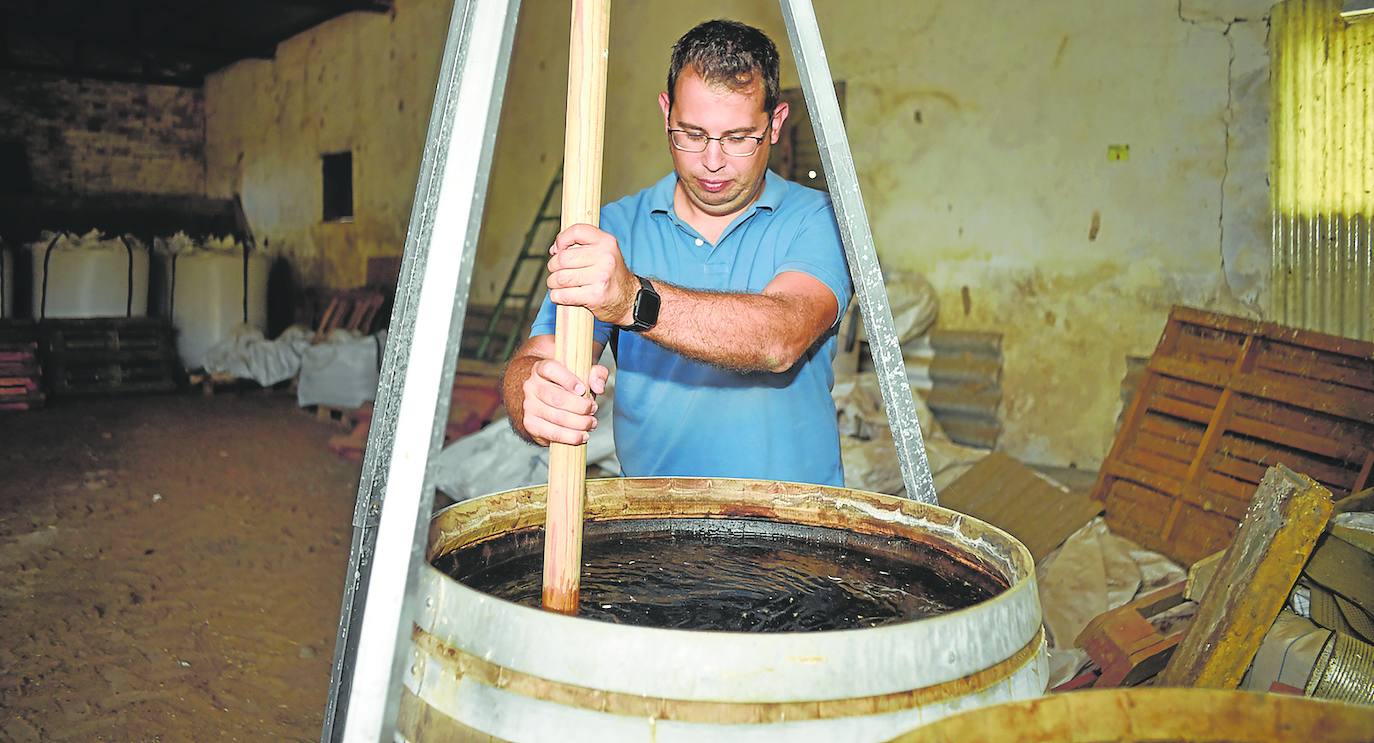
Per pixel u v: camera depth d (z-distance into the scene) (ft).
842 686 2.67
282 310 36.04
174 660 10.19
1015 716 2.24
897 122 18.58
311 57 34.01
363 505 3.42
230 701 9.32
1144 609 8.27
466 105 2.83
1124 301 16.11
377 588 2.70
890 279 18.19
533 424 3.29
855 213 4.14
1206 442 11.20
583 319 3.26
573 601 3.26
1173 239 15.51
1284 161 14.20
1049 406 17.02
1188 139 15.24
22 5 32.89
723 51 4.62
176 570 12.96
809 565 4.26
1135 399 12.39
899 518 4.36
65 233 28.58
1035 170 16.96
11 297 26.32
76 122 37.91
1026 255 17.16
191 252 29.53
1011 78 17.11
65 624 11.03
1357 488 9.84
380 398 3.46
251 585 12.48
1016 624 3.12
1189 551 10.78
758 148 4.86
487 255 27.43
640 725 2.62
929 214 18.31
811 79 4.06
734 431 5.42
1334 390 10.30
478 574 4.01
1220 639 6.44
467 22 3.29
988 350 17.48
